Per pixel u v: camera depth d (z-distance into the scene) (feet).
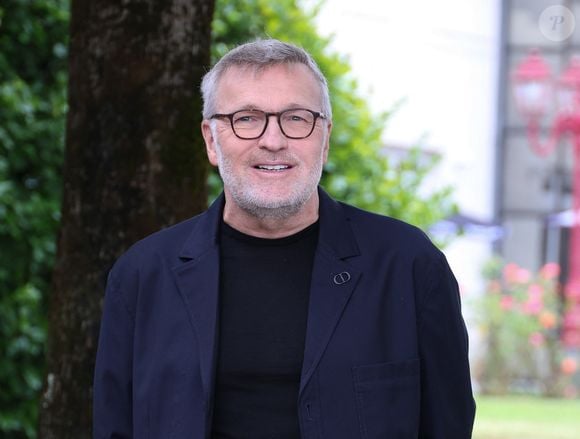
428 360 9.27
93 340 12.41
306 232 9.50
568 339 49.70
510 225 58.08
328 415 8.87
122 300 9.66
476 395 47.85
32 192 20.22
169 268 9.57
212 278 9.34
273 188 9.09
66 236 12.57
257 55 9.19
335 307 9.10
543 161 57.47
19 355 19.61
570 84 54.80
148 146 12.37
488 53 58.39
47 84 21.01
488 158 58.39
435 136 56.90
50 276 20.27
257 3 23.36
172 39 12.46
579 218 55.11
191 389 9.08
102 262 12.34
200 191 12.74
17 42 20.72
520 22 58.34
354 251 9.37
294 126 9.12
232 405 9.09
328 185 22.90
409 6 56.03
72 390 12.48
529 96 50.11
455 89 57.62
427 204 25.99
